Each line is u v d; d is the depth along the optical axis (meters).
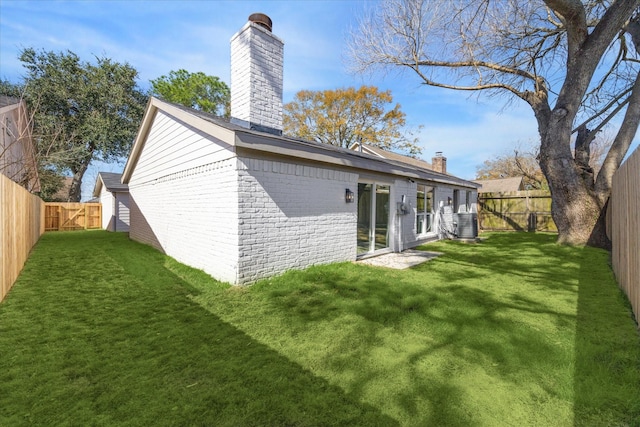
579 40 8.30
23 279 5.32
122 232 14.66
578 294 4.37
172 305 4.00
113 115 20.06
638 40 9.43
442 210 11.70
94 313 3.74
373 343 2.90
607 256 7.18
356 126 26.41
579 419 1.87
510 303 3.98
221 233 5.20
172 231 7.29
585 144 9.93
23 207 6.20
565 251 8.02
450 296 4.28
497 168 35.97
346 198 6.83
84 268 6.15
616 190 5.32
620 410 1.93
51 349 2.82
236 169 4.77
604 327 3.19
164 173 7.78
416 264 6.67
